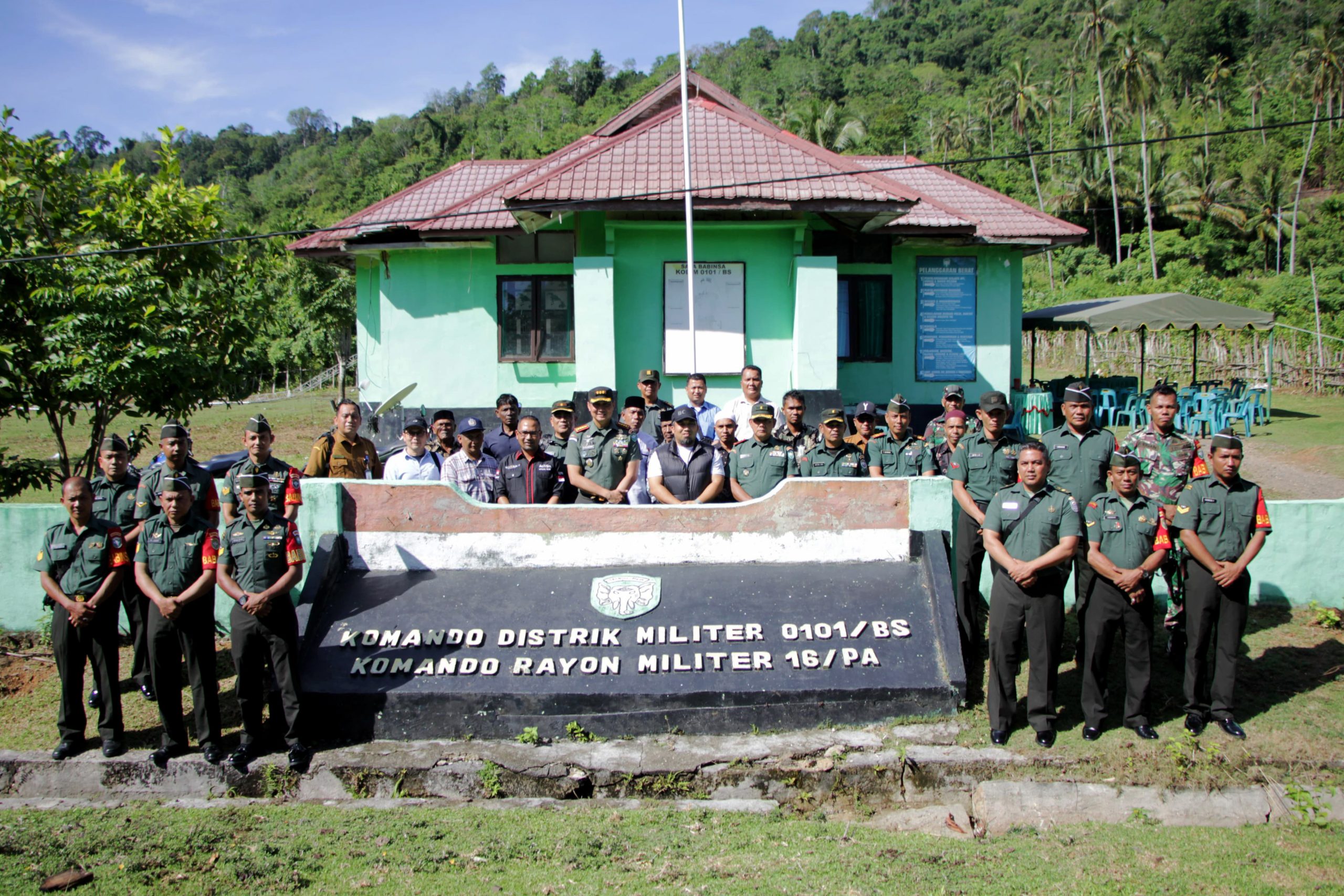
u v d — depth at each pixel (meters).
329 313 32.91
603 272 11.30
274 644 5.62
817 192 10.67
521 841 4.78
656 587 6.56
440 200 14.12
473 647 6.14
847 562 6.80
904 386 13.30
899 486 6.80
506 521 6.81
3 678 7.06
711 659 6.03
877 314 13.23
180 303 9.32
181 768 5.62
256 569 5.55
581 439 7.54
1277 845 4.76
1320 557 7.66
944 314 13.28
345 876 4.43
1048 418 14.29
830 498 6.80
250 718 5.62
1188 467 6.83
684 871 4.46
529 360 12.78
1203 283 45.50
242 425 23.38
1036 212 13.75
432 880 4.38
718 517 6.80
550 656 6.06
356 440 7.99
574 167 11.02
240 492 5.62
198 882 4.38
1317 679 6.37
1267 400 18.69
